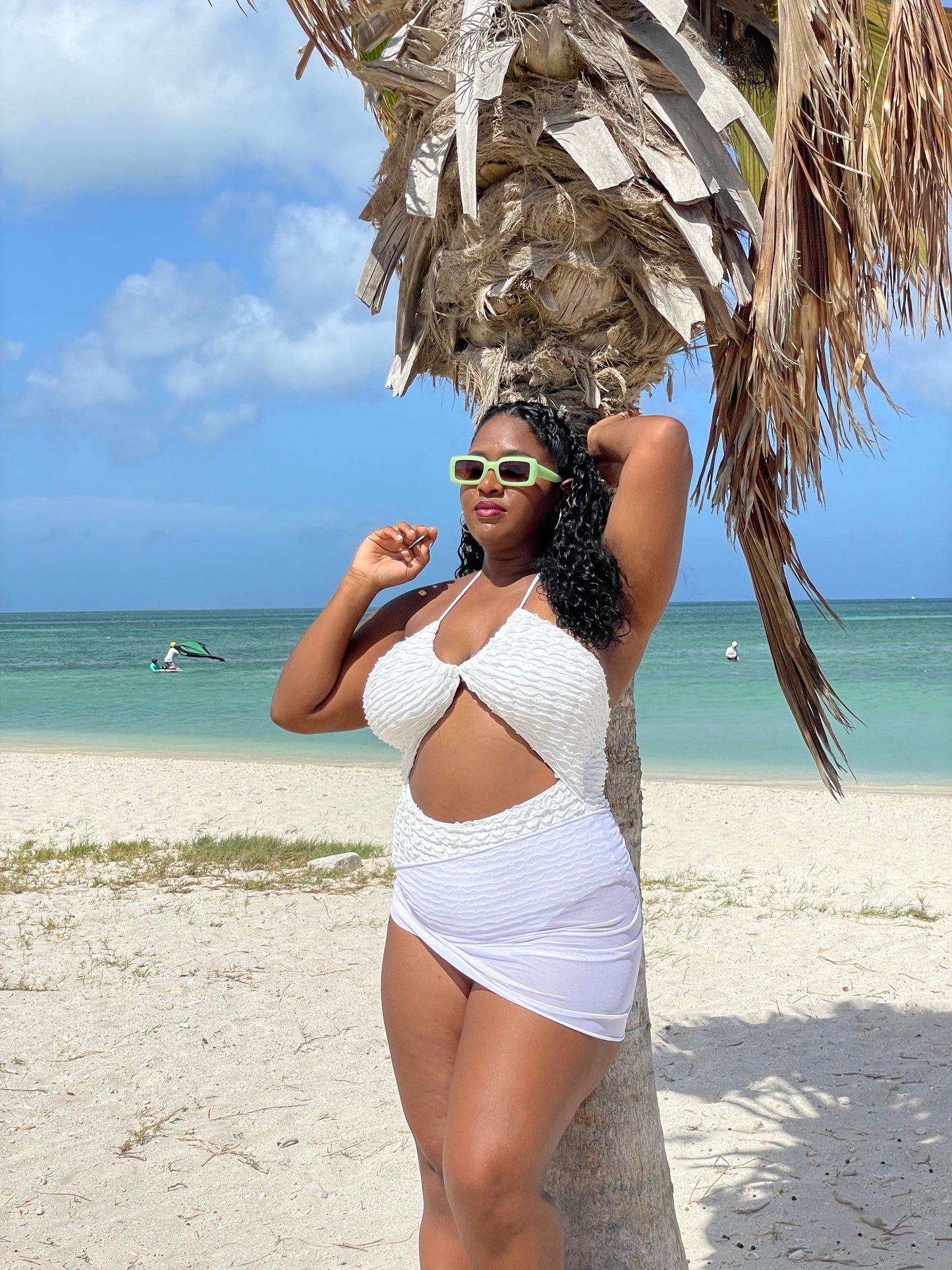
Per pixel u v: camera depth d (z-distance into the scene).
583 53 2.49
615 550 2.33
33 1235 3.73
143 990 6.24
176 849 10.40
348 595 2.59
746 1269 3.47
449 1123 2.08
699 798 13.96
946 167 2.62
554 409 2.48
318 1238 3.71
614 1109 2.87
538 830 2.16
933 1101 4.67
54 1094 4.88
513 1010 2.10
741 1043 5.44
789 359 2.52
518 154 2.55
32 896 8.41
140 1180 4.12
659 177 2.51
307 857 9.92
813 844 10.91
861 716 24.58
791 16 2.45
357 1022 5.75
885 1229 3.66
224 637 80.00
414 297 2.92
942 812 12.80
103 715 28.00
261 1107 4.74
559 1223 2.11
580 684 2.17
